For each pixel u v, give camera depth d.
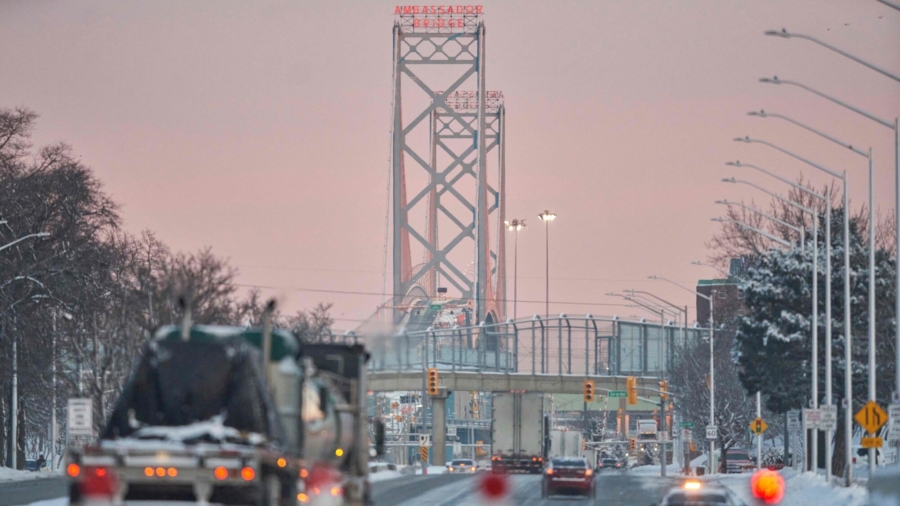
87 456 69.94
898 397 154.25
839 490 172.00
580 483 180.88
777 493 168.12
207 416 73.62
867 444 155.50
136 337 166.88
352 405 98.62
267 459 72.06
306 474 80.75
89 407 146.88
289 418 79.81
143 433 72.69
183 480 69.62
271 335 80.38
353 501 97.06
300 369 81.31
